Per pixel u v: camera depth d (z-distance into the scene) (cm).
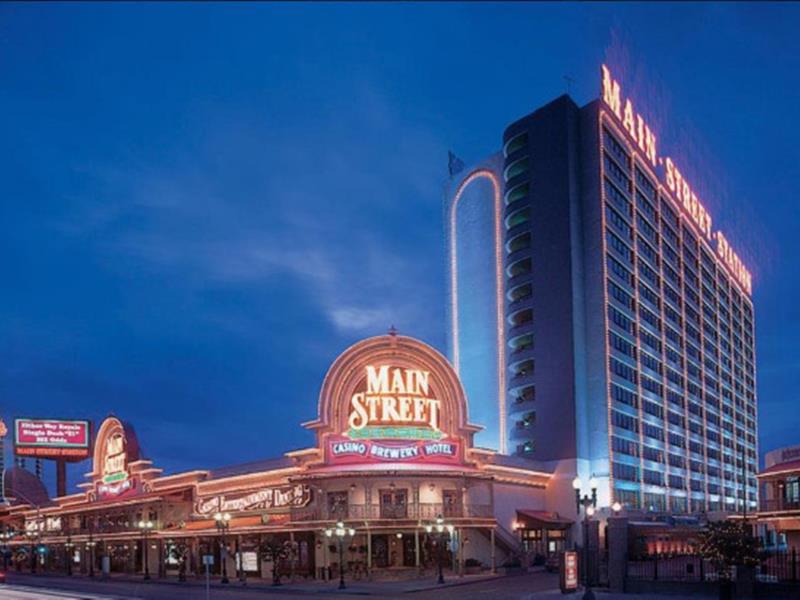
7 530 11388
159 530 7688
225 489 7469
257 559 6819
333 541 6228
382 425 6306
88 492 9569
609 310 9350
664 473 10494
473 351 10494
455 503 6306
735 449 14412
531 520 7338
